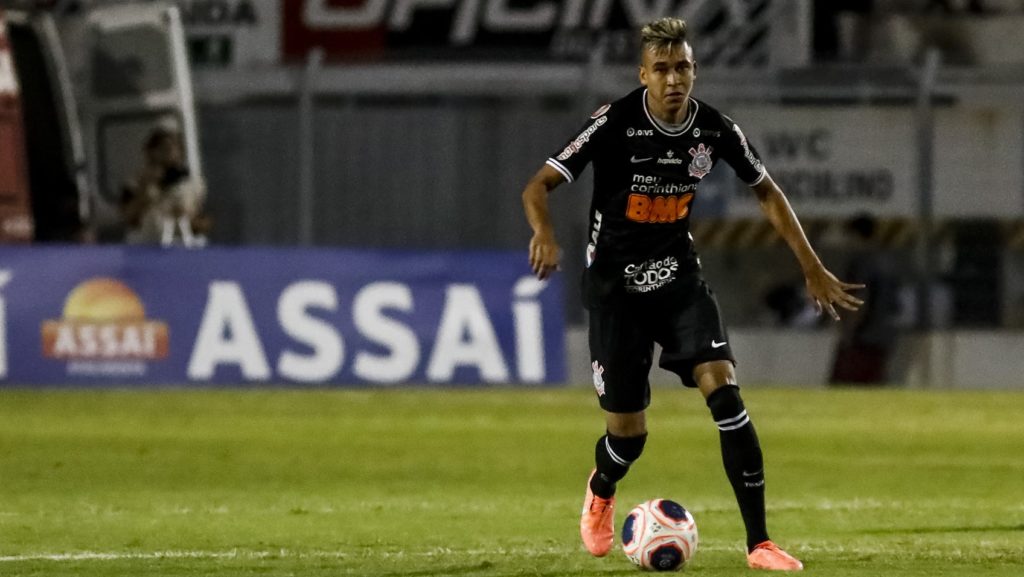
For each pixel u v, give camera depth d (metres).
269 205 75.25
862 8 80.94
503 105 77.44
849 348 75.56
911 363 75.19
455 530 29.12
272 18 83.25
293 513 31.64
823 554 25.72
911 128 76.25
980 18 81.19
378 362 64.38
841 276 76.62
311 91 72.31
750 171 23.77
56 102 73.94
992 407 62.66
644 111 23.22
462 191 75.06
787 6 80.62
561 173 23.22
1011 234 76.62
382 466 41.16
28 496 34.28
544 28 84.00
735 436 23.12
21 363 63.09
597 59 69.62
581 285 24.48
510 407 59.69
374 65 77.69
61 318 63.38
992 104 73.62
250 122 75.06
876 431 52.41
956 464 42.81
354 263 64.75
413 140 75.00
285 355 64.12
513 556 25.50
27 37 74.12
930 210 72.56
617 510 32.84
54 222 73.62
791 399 66.06
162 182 73.06
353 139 74.94
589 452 45.16
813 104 76.00
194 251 64.25
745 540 27.83
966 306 76.81
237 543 27.09
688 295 23.62
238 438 47.72
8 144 70.62
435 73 78.50
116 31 73.75
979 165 76.38
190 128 72.75
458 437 48.84
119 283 63.75
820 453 45.62
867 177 76.38
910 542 27.48
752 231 76.69
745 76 72.31
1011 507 33.44
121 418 53.19
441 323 64.81
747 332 75.50
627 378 23.81
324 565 24.41
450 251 65.25
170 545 26.80
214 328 64.06
